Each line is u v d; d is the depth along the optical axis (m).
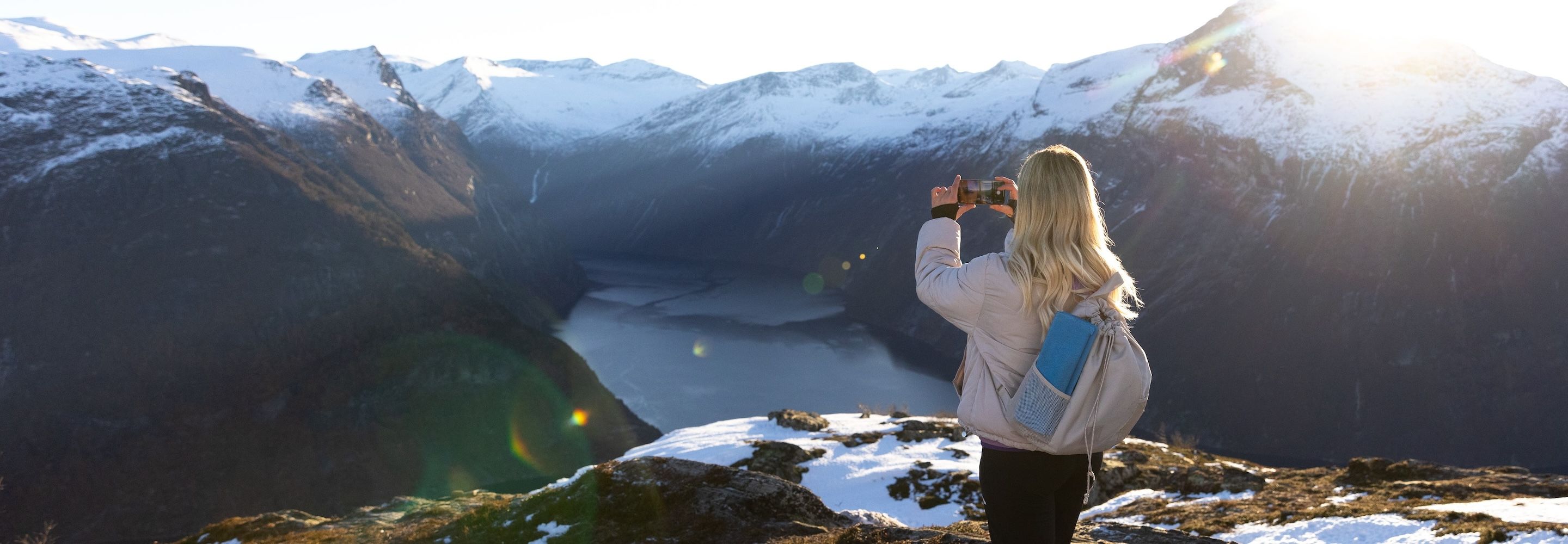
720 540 10.66
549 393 164.00
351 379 158.62
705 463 13.25
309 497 136.88
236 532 24.31
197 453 142.38
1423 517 19.00
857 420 75.19
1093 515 35.16
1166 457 50.38
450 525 13.96
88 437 143.00
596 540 11.19
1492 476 32.28
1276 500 29.36
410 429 150.00
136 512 131.75
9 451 139.50
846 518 12.16
